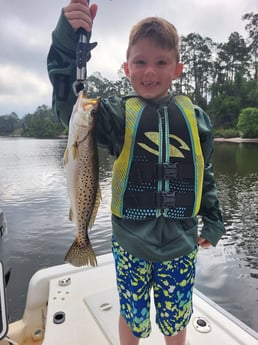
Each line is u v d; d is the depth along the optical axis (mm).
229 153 11859
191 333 771
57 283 960
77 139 603
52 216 4043
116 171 614
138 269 593
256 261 2652
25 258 2752
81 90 582
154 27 582
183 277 607
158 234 585
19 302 2010
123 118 613
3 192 5656
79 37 556
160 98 633
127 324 642
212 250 2959
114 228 628
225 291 2135
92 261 665
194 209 617
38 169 8898
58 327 788
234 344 734
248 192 5492
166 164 593
